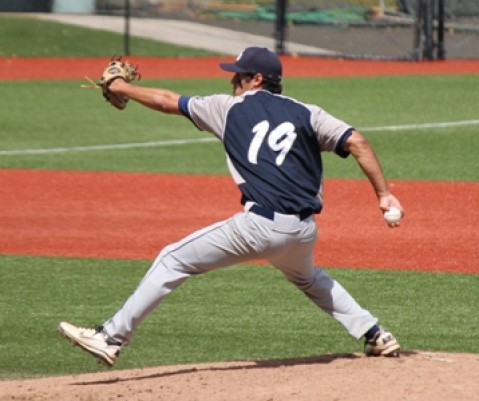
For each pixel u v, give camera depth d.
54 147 60.94
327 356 23.72
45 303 31.08
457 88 83.88
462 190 48.12
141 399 20.89
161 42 109.50
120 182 50.38
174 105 22.22
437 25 109.12
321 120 21.58
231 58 103.56
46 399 21.45
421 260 35.75
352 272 34.25
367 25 107.44
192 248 21.84
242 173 21.67
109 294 31.97
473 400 20.05
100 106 76.81
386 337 23.14
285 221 21.39
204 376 22.33
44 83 88.19
